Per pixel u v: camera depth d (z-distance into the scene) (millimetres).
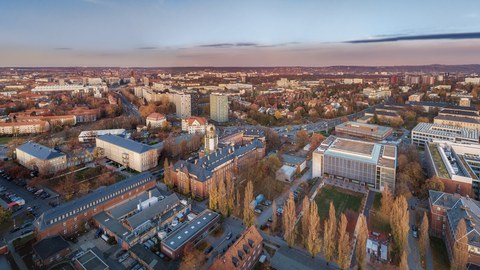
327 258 120125
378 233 144375
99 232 144500
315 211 126625
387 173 188250
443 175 177875
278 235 144375
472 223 118188
